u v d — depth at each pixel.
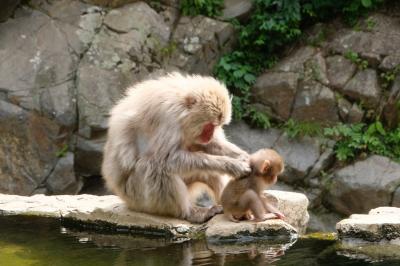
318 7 17.72
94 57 15.54
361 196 14.93
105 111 14.92
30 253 6.89
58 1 16.33
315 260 6.29
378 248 6.78
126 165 8.04
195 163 7.66
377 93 16.09
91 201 9.37
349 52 16.62
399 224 7.14
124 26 16.23
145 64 16.03
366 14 17.36
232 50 17.59
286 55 17.50
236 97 16.84
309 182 15.48
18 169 14.55
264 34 17.36
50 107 14.71
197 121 7.78
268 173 7.51
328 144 15.85
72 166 14.80
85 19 16.08
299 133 16.05
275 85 16.66
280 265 6.13
